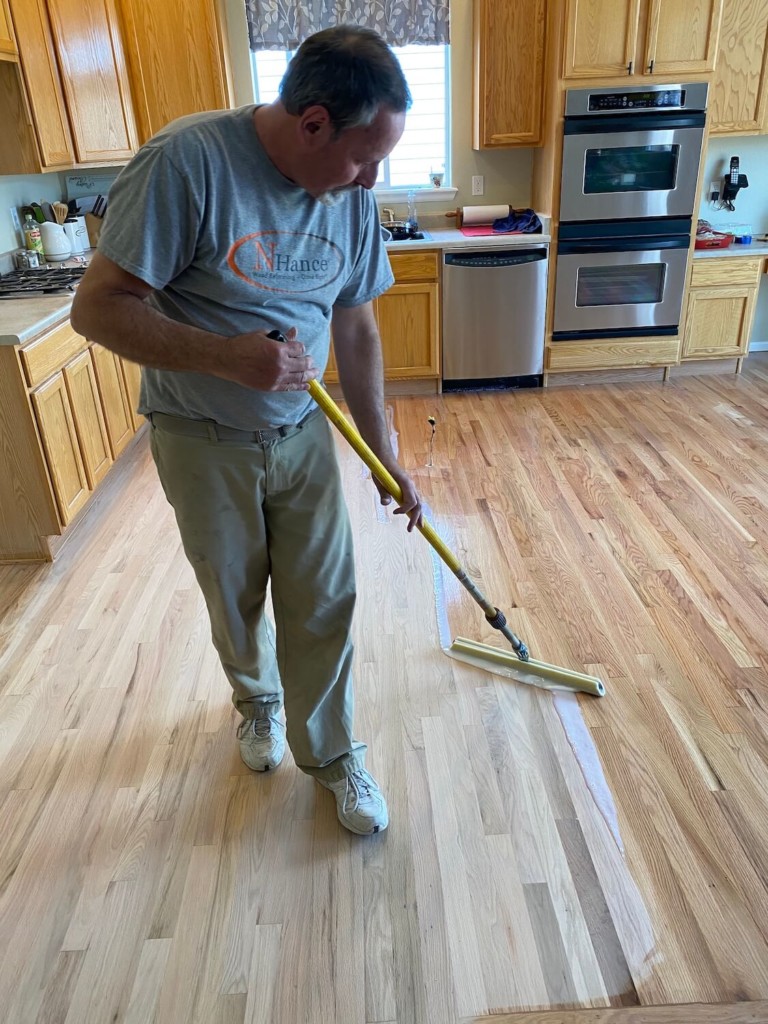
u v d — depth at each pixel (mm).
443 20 4086
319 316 1292
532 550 2631
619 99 3787
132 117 3932
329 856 1516
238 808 1636
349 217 1258
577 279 4176
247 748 1732
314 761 1561
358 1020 1231
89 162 3590
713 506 2912
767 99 3980
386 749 1774
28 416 2441
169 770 1742
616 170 3957
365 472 3316
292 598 1453
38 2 3135
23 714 1931
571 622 2223
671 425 3779
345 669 1527
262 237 1139
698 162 3932
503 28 3908
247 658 1609
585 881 1445
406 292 4129
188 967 1318
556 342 4324
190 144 1054
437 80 4324
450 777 1690
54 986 1294
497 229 4293
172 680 2041
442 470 3340
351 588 1470
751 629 2164
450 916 1390
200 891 1451
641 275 4203
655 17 3650
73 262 3699
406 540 2721
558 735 1798
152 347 1083
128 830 1588
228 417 1261
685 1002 1237
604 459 3395
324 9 4031
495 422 3918
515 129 4125
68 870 1501
